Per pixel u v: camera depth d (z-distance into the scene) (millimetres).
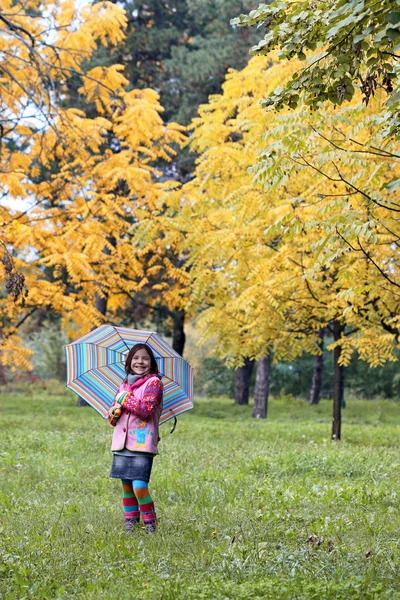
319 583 4371
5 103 15086
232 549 5227
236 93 15094
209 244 13781
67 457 11102
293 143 6410
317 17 5113
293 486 8117
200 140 15195
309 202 10719
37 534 5863
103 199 15898
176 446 12258
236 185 13961
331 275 12953
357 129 6660
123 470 5980
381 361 13734
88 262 15508
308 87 5605
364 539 5691
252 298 13086
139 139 16656
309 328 14539
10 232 13281
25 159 15383
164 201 16016
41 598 4324
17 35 10766
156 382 5984
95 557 5168
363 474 9414
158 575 4656
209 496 7508
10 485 8305
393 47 5059
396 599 4102
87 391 6191
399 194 9523
